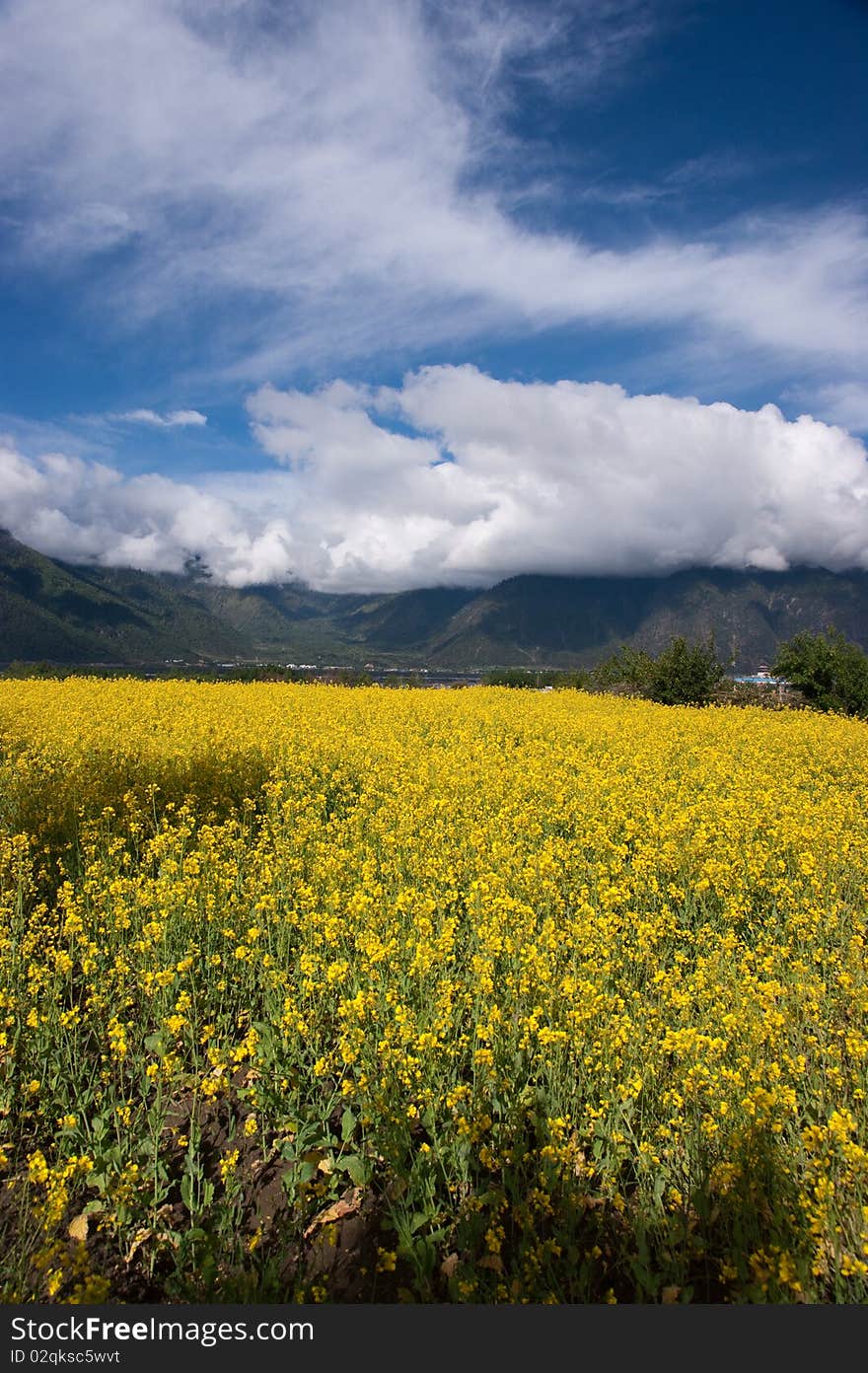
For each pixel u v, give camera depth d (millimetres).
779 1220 3680
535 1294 3561
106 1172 4191
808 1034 5434
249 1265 3852
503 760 13812
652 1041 4992
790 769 14438
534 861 7926
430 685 40875
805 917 6996
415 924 6477
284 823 10234
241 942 6637
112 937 6520
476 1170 4238
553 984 5562
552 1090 4688
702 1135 4320
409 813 9797
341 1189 4398
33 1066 5070
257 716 18344
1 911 6656
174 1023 4898
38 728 15125
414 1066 4797
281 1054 5156
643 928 6434
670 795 11875
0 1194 4262
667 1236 3826
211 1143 4723
